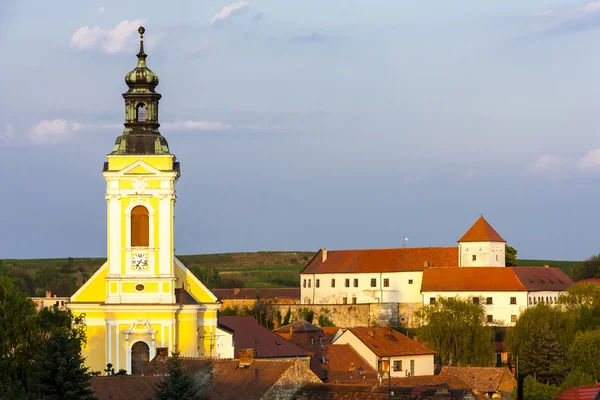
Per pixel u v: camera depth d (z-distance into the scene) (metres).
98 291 181.25
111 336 178.25
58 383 131.62
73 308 180.50
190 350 180.50
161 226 178.62
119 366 177.75
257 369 140.12
